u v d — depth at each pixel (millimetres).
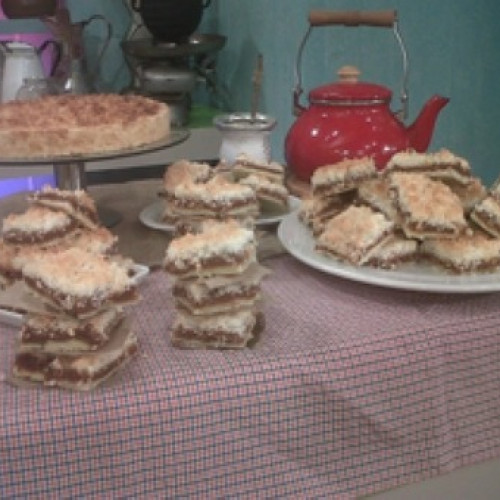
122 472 764
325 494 852
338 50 2537
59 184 1318
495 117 2699
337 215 1104
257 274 871
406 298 987
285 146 1478
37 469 733
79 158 1229
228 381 792
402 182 1049
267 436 815
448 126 2635
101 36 2666
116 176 2303
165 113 1423
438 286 938
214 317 845
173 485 786
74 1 2602
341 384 837
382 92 1357
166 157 2322
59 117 1397
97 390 765
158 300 989
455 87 2625
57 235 1002
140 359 827
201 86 2793
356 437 859
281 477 829
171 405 770
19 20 2508
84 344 765
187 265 838
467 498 945
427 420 893
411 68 2559
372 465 873
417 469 896
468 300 984
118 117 1388
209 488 801
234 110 2746
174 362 819
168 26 2340
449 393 906
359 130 1323
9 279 955
